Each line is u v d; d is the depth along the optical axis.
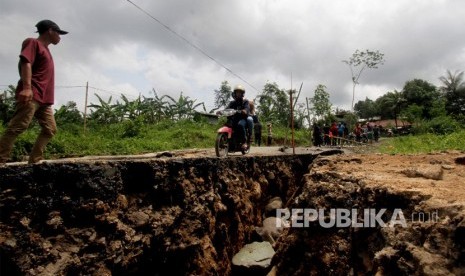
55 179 3.09
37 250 2.86
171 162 4.57
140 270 4.07
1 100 13.48
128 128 14.87
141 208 4.05
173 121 20.56
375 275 2.72
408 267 2.45
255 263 5.76
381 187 3.48
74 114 16.22
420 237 2.58
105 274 3.29
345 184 4.18
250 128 7.72
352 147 16.50
